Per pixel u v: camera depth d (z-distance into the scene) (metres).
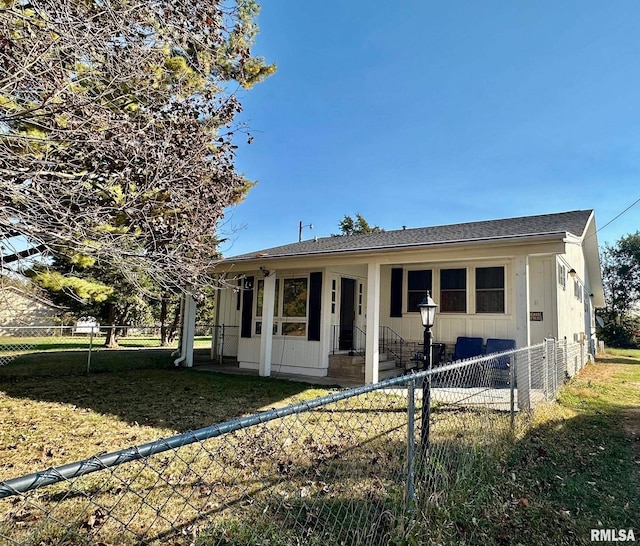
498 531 3.05
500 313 10.38
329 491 3.47
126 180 5.19
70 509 3.16
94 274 8.33
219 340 13.98
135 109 5.59
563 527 3.16
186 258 6.43
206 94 6.35
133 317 24.69
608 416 6.70
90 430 5.26
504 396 6.74
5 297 6.52
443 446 4.12
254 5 7.11
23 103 4.43
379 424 5.56
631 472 4.30
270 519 3.00
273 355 11.17
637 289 32.94
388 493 3.22
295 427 5.48
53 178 4.65
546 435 5.39
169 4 4.81
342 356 10.30
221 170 6.95
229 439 4.88
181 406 6.70
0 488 1.09
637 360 18.53
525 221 12.02
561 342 9.72
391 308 11.96
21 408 6.43
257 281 11.86
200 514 2.77
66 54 4.35
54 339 22.56
